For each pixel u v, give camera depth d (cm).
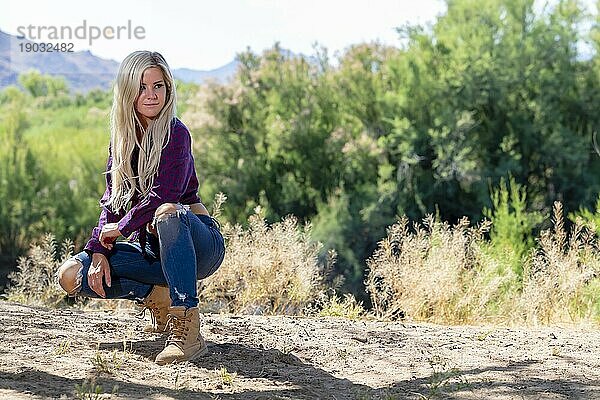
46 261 812
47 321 537
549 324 734
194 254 421
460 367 475
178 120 438
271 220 3216
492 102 3250
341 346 516
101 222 443
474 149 3164
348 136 3297
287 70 3450
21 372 398
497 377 449
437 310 745
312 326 582
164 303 482
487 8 3303
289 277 773
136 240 457
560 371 468
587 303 776
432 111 3256
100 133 3503
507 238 1100
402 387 422
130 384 391
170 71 432
